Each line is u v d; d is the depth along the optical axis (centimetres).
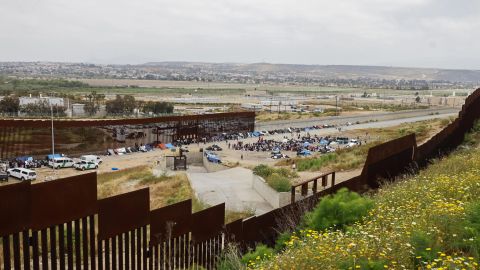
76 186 642
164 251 793
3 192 552
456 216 704
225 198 2611
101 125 6062
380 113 13738
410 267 577
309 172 2842
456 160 1452
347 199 1020
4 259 562
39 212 595
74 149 5912
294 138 8525
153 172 3847
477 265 535
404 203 937
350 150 3753
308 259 634
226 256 891
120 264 720
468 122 2477
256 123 10162
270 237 1101
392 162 1503
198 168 5388
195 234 865
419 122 10638
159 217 783
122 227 716
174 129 7456
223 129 8500
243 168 4156
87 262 667
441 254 554
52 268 616
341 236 723
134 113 11538
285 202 2255
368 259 585
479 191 910
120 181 3350
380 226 784
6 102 10300
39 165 5134
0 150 5197
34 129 5628
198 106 15912
